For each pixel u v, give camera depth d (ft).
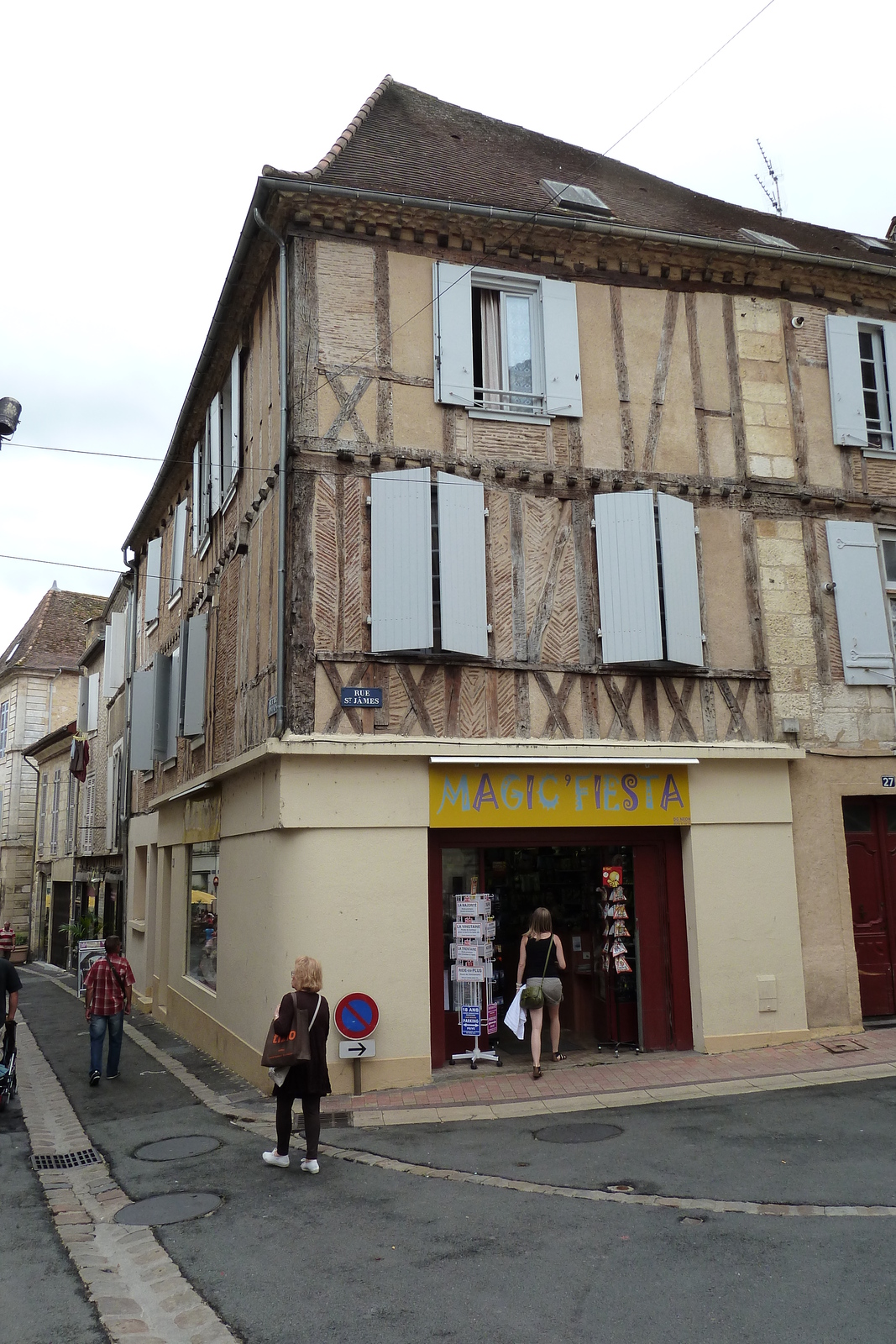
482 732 27.71
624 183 41.83
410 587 27.22
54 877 89.15
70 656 108.06
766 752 30.14
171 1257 15.08
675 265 32.55
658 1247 14.47
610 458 30.68
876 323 35.12
